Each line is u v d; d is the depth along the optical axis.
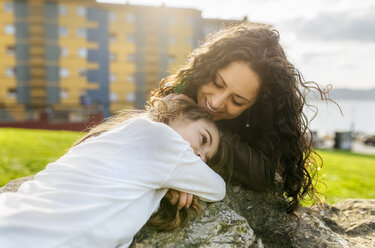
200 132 1.92
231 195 2.45
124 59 40.19
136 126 1.73
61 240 1.42
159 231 1.89
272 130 2.40
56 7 37.41
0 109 33.34
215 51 2.20
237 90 2.14
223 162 2.27
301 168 2.50
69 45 38.22
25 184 1.73
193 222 1.99
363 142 44.50
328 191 6.23
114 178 1.57
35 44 37.53
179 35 41.03
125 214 1.57
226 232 1.98
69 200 1.50
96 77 39.28
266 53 2.14
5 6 36.66
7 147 8.07
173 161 1.66
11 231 1.40
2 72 37.09
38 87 37.88
